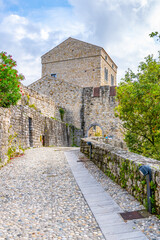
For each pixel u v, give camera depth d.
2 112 10.16
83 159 11.89
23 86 20.47
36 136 19.61
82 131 30.92
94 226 4.39
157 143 11.01
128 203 5.39
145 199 5.02
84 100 31.33
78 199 5.91
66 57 37.28
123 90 10.96
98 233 4.11
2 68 11.01
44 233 4.10
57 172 9.00
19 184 7.36
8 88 11.42
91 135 32.66
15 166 10.19
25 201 5.80
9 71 11.02
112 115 29.84
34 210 5.21
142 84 10.19
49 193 6.44
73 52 36.88
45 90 33.25
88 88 31.34
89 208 5.28
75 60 36.59
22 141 16.11
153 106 10.23
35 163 10.98
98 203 5.53
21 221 4.60
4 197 6.11
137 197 5.51
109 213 4.91
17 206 5.46
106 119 30.02
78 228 4.31
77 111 31.52
